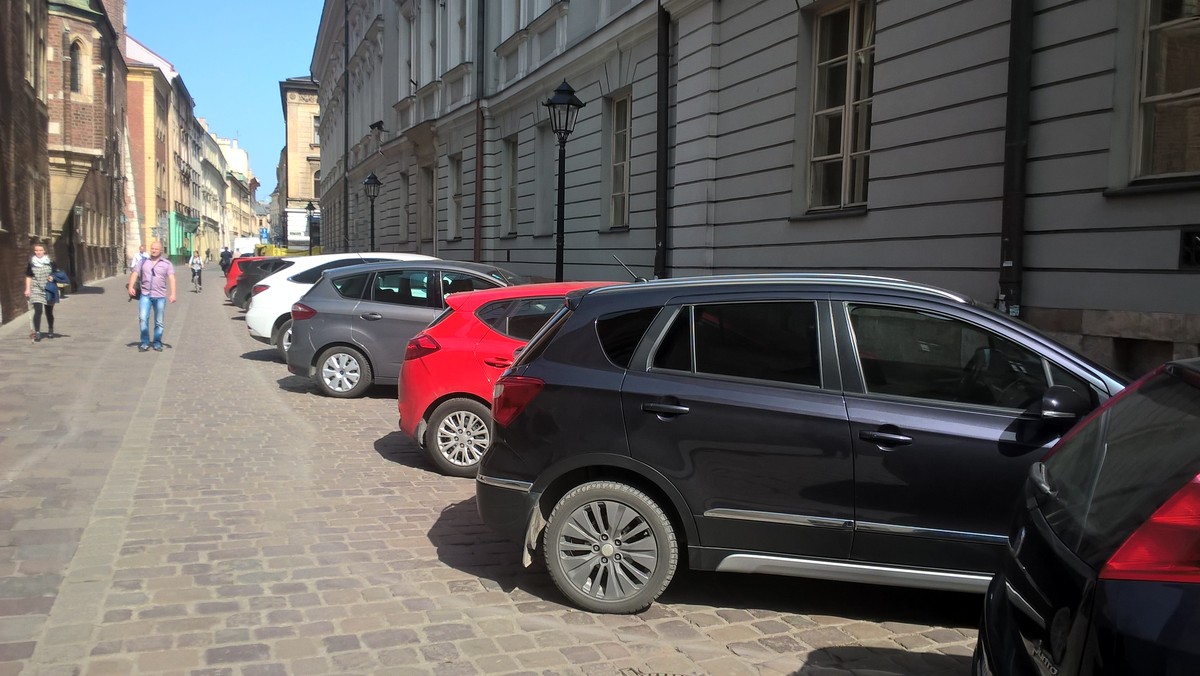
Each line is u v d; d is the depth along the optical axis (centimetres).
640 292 452
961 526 389
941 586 393
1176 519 206
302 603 441
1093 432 288
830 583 486
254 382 1195
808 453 404
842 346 415
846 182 999
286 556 510
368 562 504
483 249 2112
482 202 2102
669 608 446
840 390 409
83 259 3488
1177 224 634
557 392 438
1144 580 204
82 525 555
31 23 2322
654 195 1365
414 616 428
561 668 376
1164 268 643
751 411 411
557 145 1736
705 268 1220
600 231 1546
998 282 773
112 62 4166
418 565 501
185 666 369
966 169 811
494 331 713
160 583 461
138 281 1544
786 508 407
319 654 384
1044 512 267
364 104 3753
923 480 392
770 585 482
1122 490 234
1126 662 197
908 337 412
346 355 1066
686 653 394
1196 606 195
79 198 3353
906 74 880
